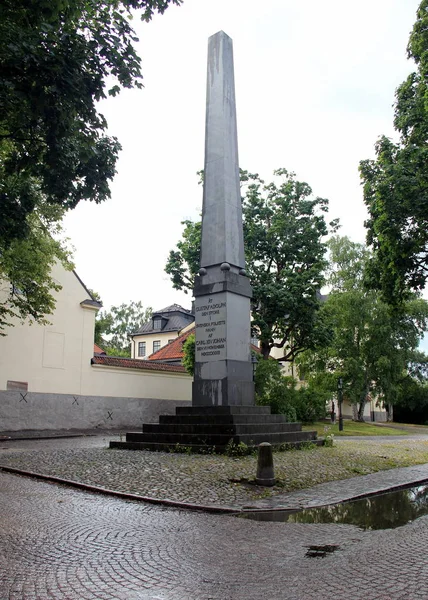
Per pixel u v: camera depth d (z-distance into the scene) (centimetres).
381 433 3212
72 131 1052
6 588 441
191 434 1372
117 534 625
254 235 3086
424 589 447
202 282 1617
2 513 724
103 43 1029
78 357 2680
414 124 2081
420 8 2023
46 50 946
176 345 4441
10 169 1155
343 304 4259
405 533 652
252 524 690
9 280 2169
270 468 955
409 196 1920
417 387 5712
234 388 1516
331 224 3188
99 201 1216
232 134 1731
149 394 2948
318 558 538
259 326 3016
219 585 455
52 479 988
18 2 930
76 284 2739
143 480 955
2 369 2378
